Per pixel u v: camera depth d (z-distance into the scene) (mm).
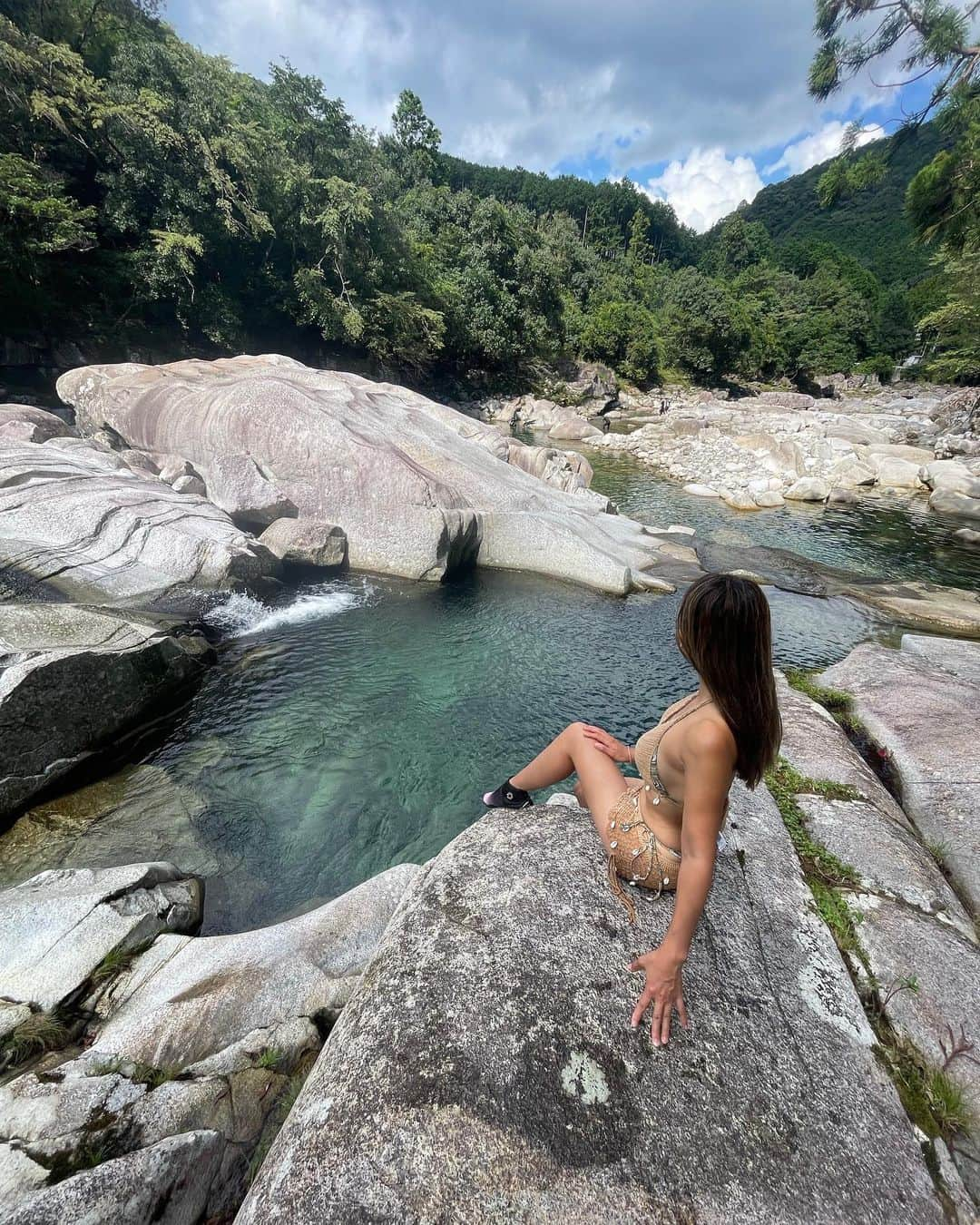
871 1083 2510
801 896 3525
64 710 5879
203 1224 2656
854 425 34125
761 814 4242
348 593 10805
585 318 53312
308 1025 3473
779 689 7062
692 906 2137
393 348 36719
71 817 5570
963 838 4695
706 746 2105
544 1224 1889
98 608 8094
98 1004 3539
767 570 13586
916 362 65938
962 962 3373
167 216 26656
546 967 2578
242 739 6957
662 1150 2098
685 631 2188
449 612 10398
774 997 2725
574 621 10359
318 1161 2012
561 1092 2205
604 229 103125
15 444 10703
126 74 26109
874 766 5883
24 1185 2479
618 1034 2385
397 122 58719
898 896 3857
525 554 12281
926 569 14188
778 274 79188
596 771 3008
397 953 2676
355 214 31734
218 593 9242
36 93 23016
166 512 9945
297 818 5902
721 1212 1970
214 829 5648
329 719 7426
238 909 4852
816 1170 2129
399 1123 2096
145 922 4066
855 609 11766
